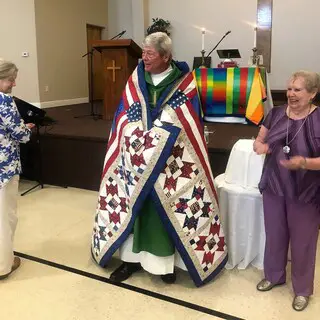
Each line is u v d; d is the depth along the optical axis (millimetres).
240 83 4391
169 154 2037
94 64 8367
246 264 2414
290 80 1876
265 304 2080
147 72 2176
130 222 2168
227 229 2420
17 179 2312
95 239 2402
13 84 2205
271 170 2018
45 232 3004
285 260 2180
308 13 7098
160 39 2053
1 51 6262
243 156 2354
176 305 2074
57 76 7363
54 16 7137
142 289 2227
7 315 1999
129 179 2113
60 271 2428
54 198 3822
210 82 4484
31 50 6719
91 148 4008
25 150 4289
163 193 2086
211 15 7777
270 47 7426
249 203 2336
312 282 2059
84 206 3590
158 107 2100
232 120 4633
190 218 2154
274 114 2033
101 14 8477
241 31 7586
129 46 4789
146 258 2217
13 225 2346
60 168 4191
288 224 2033
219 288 2236
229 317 1972
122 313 2010
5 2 6211
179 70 2178
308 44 7191
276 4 7262
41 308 2057
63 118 5402
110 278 2316
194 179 2150
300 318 1964
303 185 1913
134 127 2076
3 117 2105
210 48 7902
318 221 1983
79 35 7844
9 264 2318
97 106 7297
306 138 1874
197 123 2170
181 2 7973
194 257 2172
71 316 1989
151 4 8250
